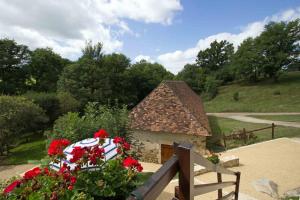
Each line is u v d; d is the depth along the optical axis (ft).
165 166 5.65
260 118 94.89
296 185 26.71
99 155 11.00
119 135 31.94
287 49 169.89
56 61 144.15
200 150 46.80
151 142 50.75
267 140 52.90
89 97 110.73
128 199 4.49
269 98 138.00
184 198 5.98
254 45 181.37
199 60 257.55
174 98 55.83
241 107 126.41
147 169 39.17
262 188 24.31
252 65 177.27
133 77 137.18
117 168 11.48
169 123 50.03
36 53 135.54
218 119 98.43
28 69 129.70
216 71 228.84
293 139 51.13
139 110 55.52
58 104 90.02
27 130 75.10
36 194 8.53
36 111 70.74
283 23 172.14
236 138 58.03
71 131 28.32
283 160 35.83
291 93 139.85
